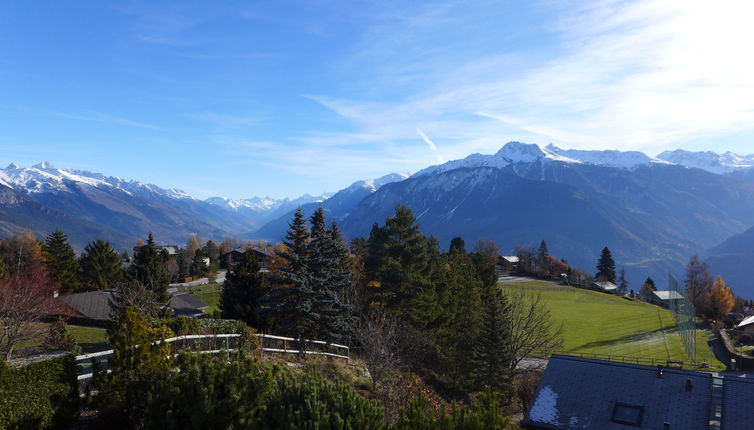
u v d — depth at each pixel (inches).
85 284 2753.4
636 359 2210.9
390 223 1815.9
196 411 474.3
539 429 906.1
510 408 1557.6
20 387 494.9
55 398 527.2
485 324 1601.9
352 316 1432.1
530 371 1760.6
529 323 1829.5
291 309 1359.5
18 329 990.4
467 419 466.6
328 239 1517.0
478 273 2731.3
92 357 626.5
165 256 4207.7
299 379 535.5
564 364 1063.6
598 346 2496.3
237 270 1711.4
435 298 1734.7
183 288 3604.8
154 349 609.6
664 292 5201.8
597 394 951.0
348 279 1562.5
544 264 6186.0
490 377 1515.7
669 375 960.3
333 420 443.8
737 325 3048.7
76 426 561.0
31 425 494.9
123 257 5467.5
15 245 3491.6
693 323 2506.2
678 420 844.6
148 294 1266.0
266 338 1082.7
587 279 5556.1
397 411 759.1
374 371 997.2
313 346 1229.1
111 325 618.8
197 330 882.1
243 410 489.1
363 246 3164.4
